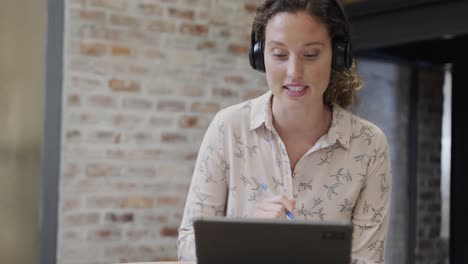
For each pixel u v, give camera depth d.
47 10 3.26
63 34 3.28
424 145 4.09
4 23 3.29
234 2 3.72
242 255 1.10
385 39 3.43
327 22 1.41
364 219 1.59
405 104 3.98
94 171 3.33
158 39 3.50
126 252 3.41
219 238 1.09
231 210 1.62
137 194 3.43
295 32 1.38
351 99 1.67
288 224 1.07
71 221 3.28
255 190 1.61
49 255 3.24
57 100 3.27
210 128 1.68
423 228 4.12
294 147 1.61
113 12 3.38
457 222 3.97
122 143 3.40
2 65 3.29
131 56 3.42
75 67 3.30
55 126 3.26
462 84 3.94
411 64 3.97
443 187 4.19
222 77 3.69
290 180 1.59
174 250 3.53
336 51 1.48
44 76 3.32
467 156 3.93
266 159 1.61
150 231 3.47
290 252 1.08
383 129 3.89
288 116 1.56
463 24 3.02
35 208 3.31
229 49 3.71
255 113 1.62
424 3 3.19
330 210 1.59
